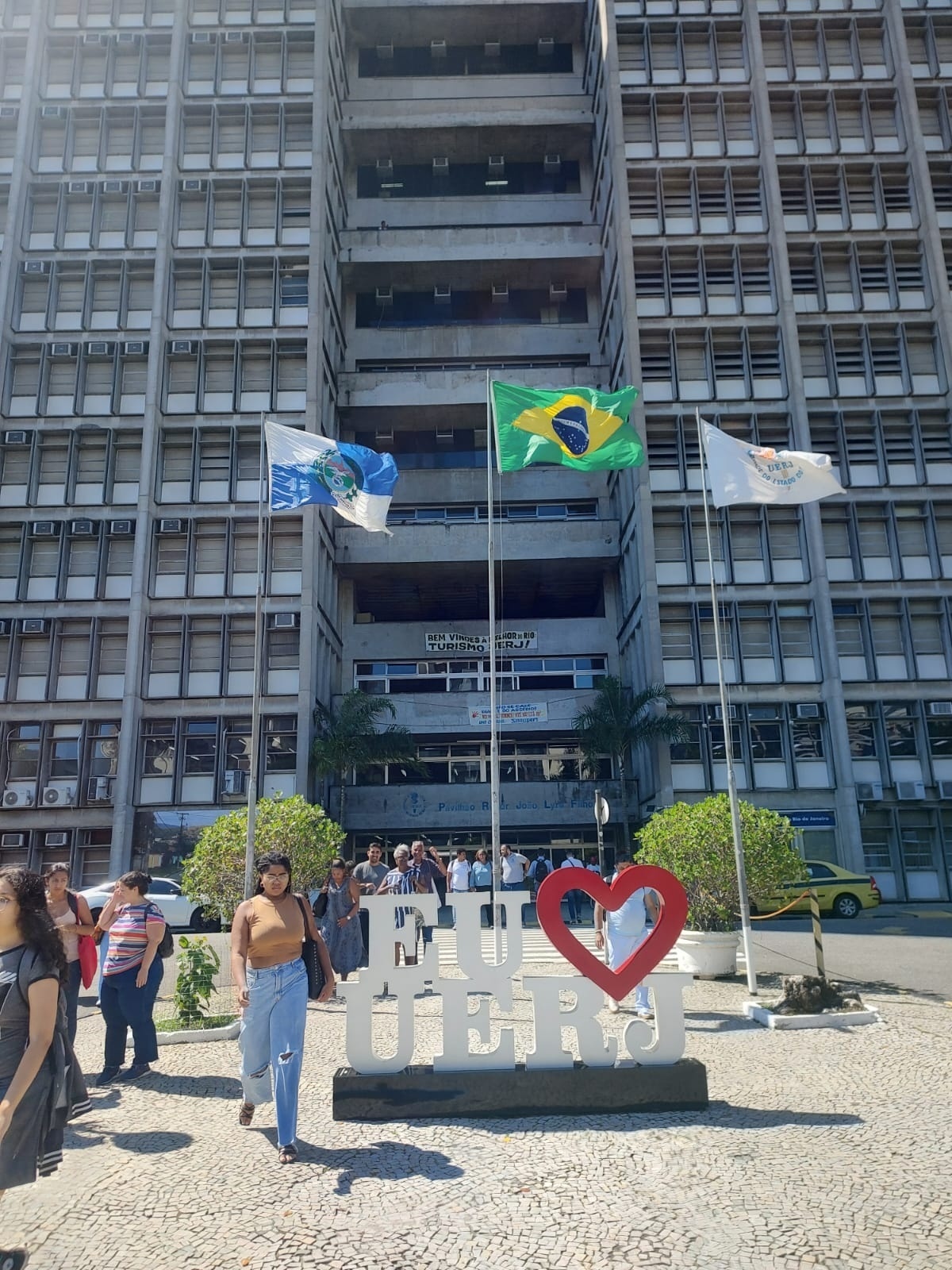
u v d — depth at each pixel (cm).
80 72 3466
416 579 3678
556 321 3953
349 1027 655
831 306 3259
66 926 780
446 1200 480
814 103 3428
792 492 1292
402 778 3384
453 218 4019
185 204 3381
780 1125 593
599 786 3192
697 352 3238
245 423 3150
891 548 3061
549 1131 591
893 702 2967
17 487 3095
